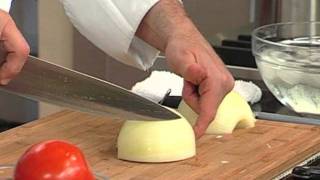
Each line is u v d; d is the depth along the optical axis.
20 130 1.32
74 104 1.12
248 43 1.92
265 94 1.50
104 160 1.20
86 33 1.31
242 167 1.15
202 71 1.16
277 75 1.36
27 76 1.08
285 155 1.20
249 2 1.95
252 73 1.64
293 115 1.37
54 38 2.19
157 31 1.24
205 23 2.01
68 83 1.12
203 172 1.14
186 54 1.17
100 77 2.09
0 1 0.96
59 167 0.99
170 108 1.29
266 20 1.93
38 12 2.11
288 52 1.37
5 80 0.98
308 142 1.25
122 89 1.17
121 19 1.26
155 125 1.19
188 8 2.02
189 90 1.19
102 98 1.15
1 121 2.08
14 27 0.96
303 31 1.52
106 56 2.08
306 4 1.87
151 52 1.33
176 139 1.18
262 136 1.28
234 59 1.85
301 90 1.34
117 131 1.32
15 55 0.96
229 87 1.19
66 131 1.32
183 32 1.21
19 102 2.08
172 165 1.17
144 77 1.99
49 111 2.09
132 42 1.30
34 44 2.13
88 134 1.31
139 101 1.18
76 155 1.01
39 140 1.28
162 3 1.24
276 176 1.15
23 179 1.00
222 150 1.22
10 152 1.23
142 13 1.24
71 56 2.22
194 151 1.20
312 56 1.34
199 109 1.19
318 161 1.19
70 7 1.30
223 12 1.98
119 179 1.12
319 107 1.34
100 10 1.28
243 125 1.32
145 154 1.18
